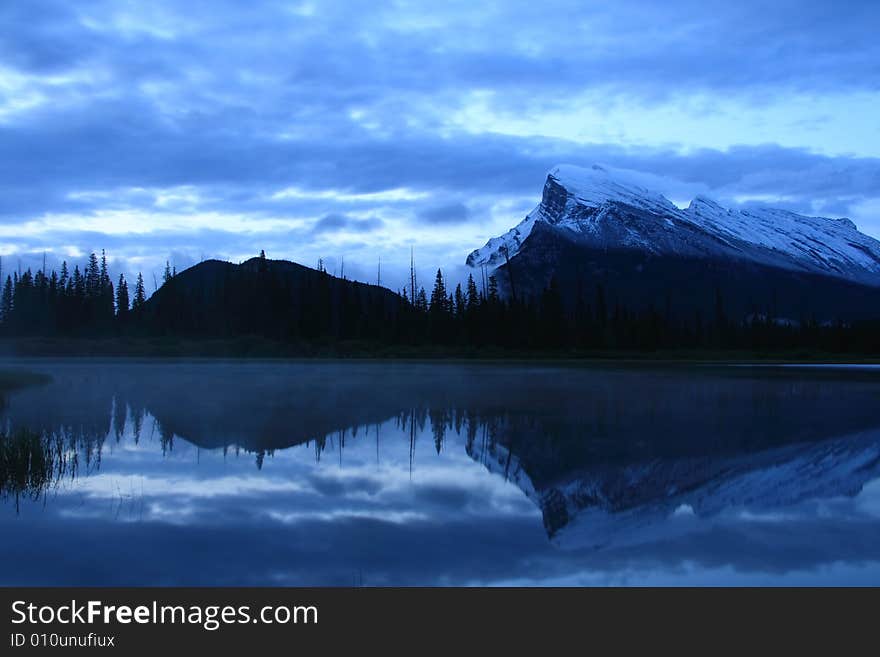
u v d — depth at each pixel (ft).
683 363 271.69
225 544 34.24
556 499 43.09
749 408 90.79
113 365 192.65
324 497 43.09
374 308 369.09
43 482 45.85
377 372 167.22
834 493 44.96
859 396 109.50
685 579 30.50
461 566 31.73
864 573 31.17
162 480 46.96
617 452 58.29
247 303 351.05
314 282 382.83
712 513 40.42
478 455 56.49
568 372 177.88
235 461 53.26
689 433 68.54
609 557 32.96
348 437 64.39
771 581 30.27
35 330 331.16
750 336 406.21
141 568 31.17
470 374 163.22
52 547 33.58
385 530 36.60
